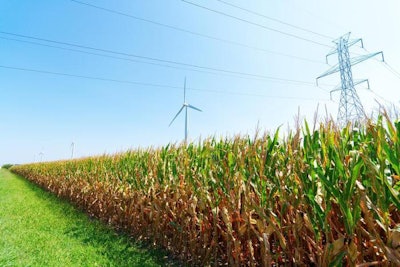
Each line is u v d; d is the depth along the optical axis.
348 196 2.24
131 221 6.73
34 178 25.98
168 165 5.93
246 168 3.79
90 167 11.00
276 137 3.42
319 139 2.89
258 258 3.51
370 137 2.61
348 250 2.27
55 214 9.45
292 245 3.01
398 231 2.00
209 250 4.11
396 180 2.30
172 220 5.24
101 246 5.61
